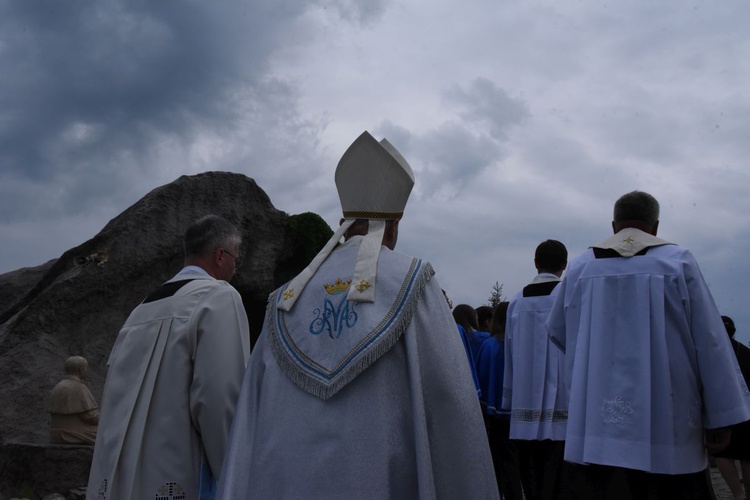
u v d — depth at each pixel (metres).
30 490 8.48
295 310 2.76
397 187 2.91
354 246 2.84
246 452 2.65
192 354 3.64
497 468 7.59
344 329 2.61
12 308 13.45
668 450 3.84
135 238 12.97
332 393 2.50
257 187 14.73
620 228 4.40
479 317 9.28
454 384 2.56
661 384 3.91
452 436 2.52
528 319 6.41
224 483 2.59
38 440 9.88
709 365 3.87
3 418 10.27
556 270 6.57
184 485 3.53
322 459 2.45
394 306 2.61
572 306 4.33
